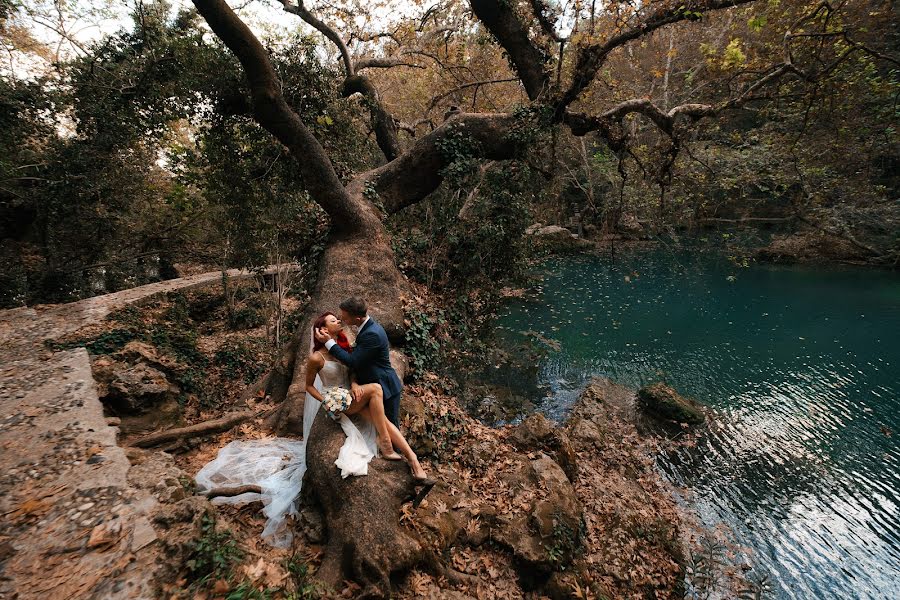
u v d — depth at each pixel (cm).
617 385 1224
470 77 1738
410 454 419
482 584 463
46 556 276
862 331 1538
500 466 670
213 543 305
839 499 813
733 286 2105
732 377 1270
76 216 1212
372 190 961
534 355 1367
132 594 252
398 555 377
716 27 1898
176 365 834
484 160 1065
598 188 3022
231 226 1155
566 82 1009
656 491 822
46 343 747
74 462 381
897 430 1001
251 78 741
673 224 2747
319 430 427
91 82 1010
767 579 654
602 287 2155
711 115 1047
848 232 2233
